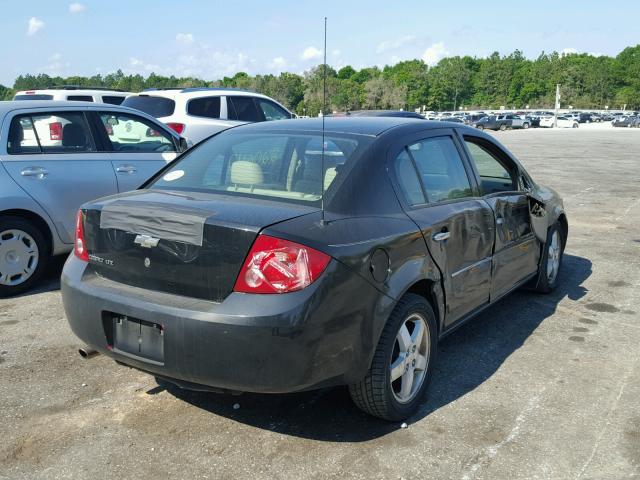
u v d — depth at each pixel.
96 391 3.74
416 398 3.51
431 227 3.56
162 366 2.97
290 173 3.50
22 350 4.32
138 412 3.50
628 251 7.70
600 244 8.10
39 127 5.75
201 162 3.88
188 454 3.09
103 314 3.17
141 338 3.06
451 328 3.95
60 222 5.76
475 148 4.61
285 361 2.79
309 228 2.96
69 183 5.80
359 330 3.02
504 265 4.58
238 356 2.79
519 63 160.88
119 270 3.23
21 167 5.54
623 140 36.50
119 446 3.15
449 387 3.87
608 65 144.00
